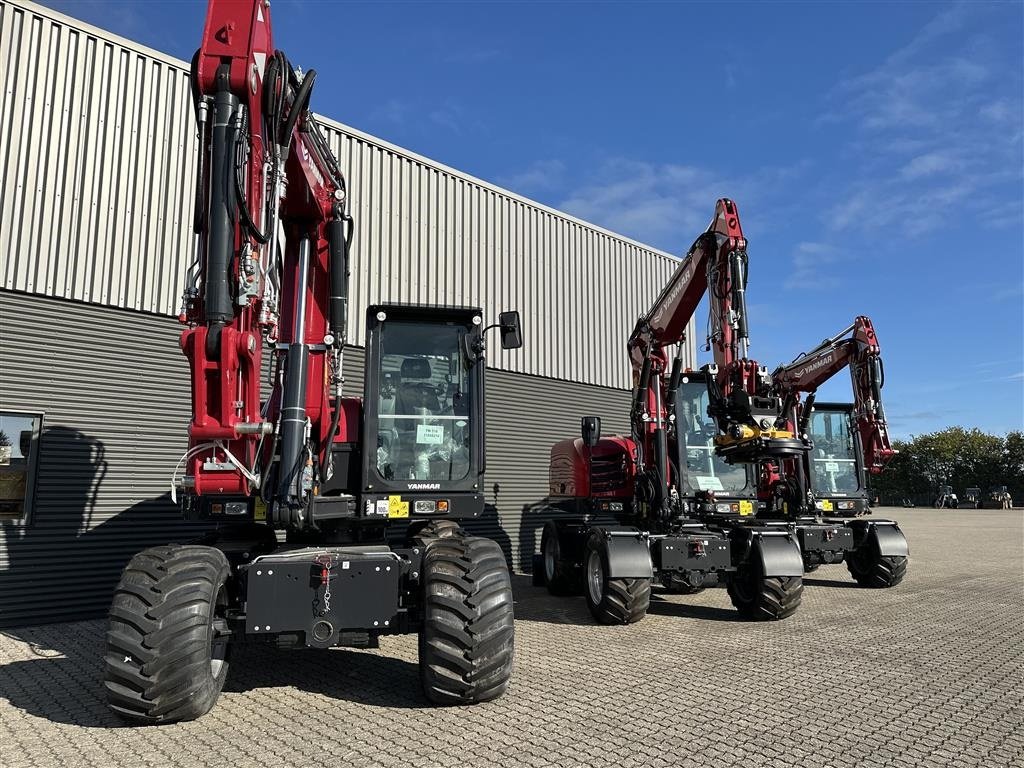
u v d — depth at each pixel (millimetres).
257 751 4262
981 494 65812
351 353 11531
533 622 8602
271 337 5293
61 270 8781
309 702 5246
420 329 6402
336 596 4980
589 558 9008
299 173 5762
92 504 8938
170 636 4520
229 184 4629
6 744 4402
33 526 8500
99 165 9188
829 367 12680
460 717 4895
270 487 5223
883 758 4199
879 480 72438
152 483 9422
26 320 8547
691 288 9188
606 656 6742
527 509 13992
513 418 13945
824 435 13008
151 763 4090
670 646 7188
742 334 7988
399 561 5262
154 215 9609
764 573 8422
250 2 4898
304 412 5363
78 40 9156
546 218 15023
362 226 11859
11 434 8469
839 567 14305
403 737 4492
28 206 8602
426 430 6227
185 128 9977
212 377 4578
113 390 9172
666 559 8594
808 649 7035
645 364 10070
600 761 4121
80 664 6543
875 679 5922
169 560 4805
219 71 4699
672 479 9500
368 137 12047
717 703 5242
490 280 13742
